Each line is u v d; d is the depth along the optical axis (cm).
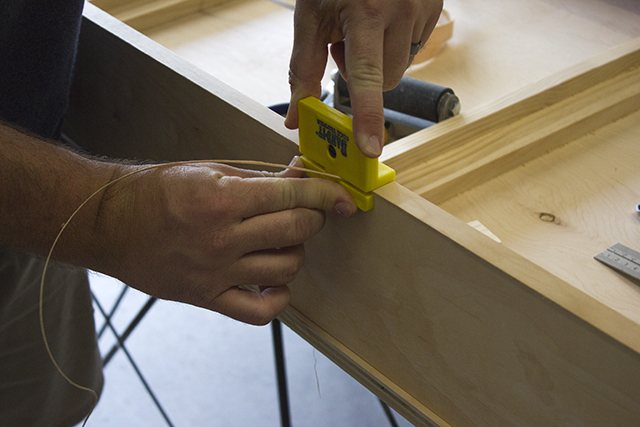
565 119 70
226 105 56
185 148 69
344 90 75
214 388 143
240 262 48
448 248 40
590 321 33
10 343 75
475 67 88
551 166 68
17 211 47
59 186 48
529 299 36
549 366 38
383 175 45
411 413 55
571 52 91
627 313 49
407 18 48
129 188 48
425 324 47
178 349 153
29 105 64
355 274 52
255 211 45
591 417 37
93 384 94
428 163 62
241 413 137
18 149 47
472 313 41
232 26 105
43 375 81
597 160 69
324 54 50
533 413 42
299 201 46
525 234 59
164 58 64
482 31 99
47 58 62
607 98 73
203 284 49
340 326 60
